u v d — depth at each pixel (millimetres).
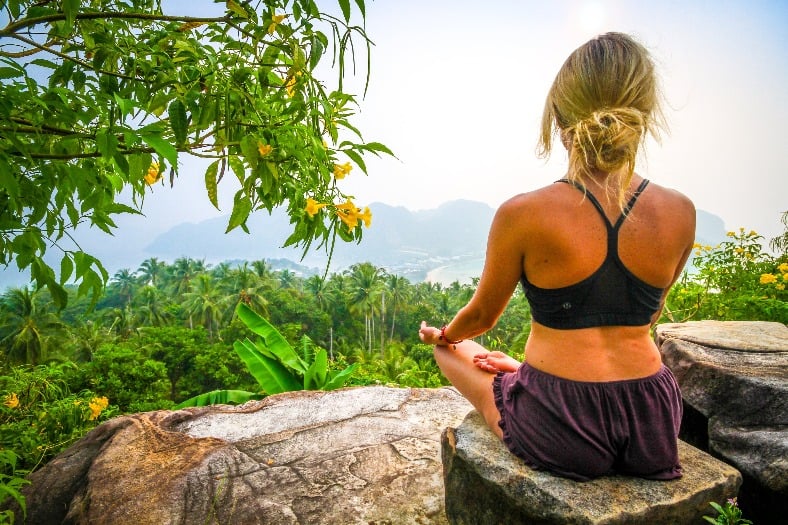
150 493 1920
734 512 1115
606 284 1032
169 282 56375
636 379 1086
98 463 2117
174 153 907
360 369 16422
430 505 1867
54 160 1104
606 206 1024
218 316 36469
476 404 1450
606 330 1078
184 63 1165
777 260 4363
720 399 1947
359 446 2299
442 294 52938
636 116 963
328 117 1244
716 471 1220
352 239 1480
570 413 1092
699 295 4148
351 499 1896
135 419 2523
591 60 1029
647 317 1086
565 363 1096
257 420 2611
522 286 1155
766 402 1812
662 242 1022
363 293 44469
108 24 1299
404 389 3051
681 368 2186
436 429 2484
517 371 1262
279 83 1274
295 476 2045
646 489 1121
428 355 30297
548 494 1098
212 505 1863
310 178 1315
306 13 1134
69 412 3602
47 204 1140
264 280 43125
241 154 1201
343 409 2738
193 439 2338
